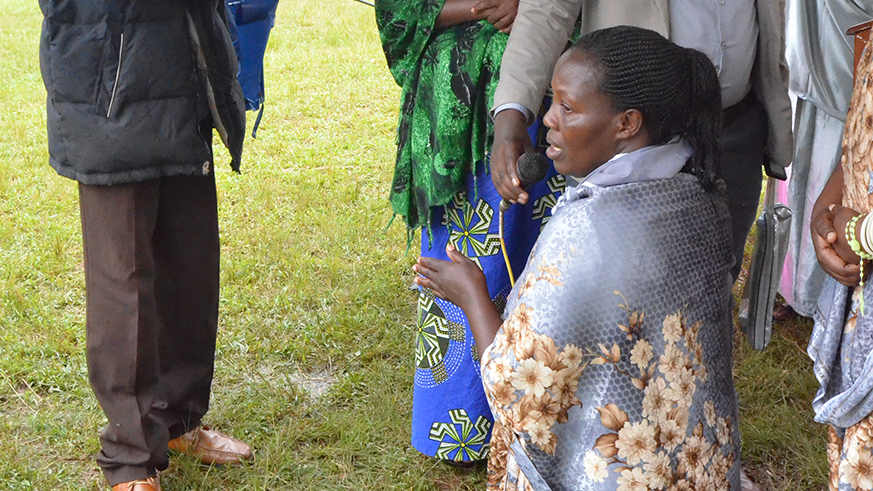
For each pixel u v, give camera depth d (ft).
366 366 12.67
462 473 10.39
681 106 6.05
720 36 8.42
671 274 5.92
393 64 9.75
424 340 10.09
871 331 6.80
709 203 6.21
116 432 9.42
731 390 6.66
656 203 5.93
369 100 27.09
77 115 8.27
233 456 10.50
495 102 8.14
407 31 9.30
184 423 10.19
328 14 41.83
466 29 9.00
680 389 6.07
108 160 8.35
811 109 12.40
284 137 23.29
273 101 26.73
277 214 17.97
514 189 7.63
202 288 9.95
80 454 10.73
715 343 6.36
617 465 6.05
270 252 15.94
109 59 8.10
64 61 8.08
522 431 6.10
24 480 10.19
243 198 18.88
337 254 15.90
